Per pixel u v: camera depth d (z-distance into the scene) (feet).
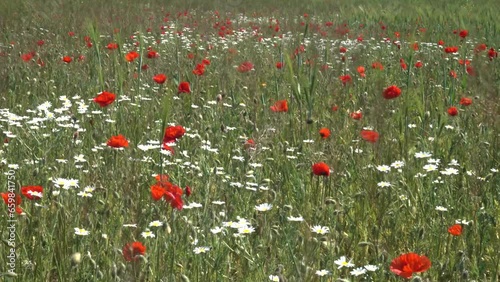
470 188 16.19
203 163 16.67
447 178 17.08
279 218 13.43
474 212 14.80
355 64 32.78
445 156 19.17
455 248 13.11
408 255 9.71
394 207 15.39
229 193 15.43
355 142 20.42
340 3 88.84
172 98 24.18
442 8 69.05
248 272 12.10
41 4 59.36
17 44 37.17
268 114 23.39
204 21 56.80
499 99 22.38
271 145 19.29
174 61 32.76
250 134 21.08
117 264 11.30
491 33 49.29
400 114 20.04
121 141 14.38
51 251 12.10
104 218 12.92
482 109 23.30
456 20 53.06
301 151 18.89
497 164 18.34
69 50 37.78
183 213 14.06
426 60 37.22
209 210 12.94
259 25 58.95
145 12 63.16
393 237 13.78
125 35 46.68
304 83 19.53
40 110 20.70
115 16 55.26
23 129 18.66
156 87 27.50
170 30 50.01
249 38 47.26
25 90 26.09
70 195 13.82
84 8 60.49
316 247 12.05
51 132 18.84
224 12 73.41
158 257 11.53
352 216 15.10
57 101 23.85
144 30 49.80
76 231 11.97
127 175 15.51
